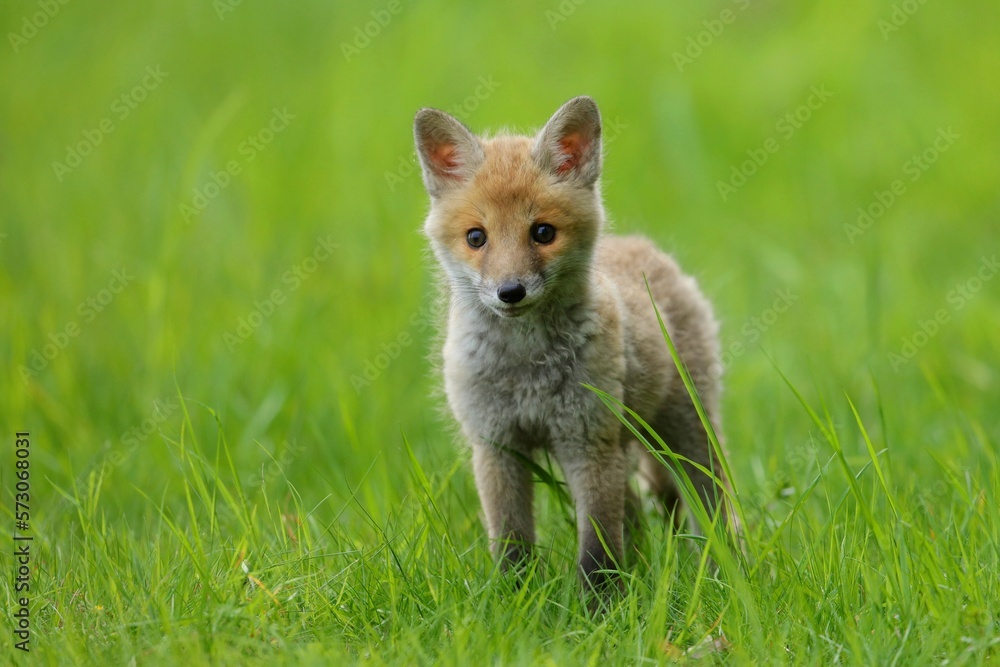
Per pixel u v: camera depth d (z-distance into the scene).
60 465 11.23
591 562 8.63
